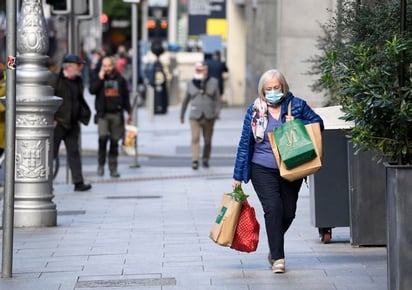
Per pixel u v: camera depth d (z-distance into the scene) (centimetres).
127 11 13138
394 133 1512
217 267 1964
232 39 8719
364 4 2045
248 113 1878
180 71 9106
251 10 7212
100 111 3862
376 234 2156
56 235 2441
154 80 7544
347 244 2209
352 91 1509
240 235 1894
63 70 3347
